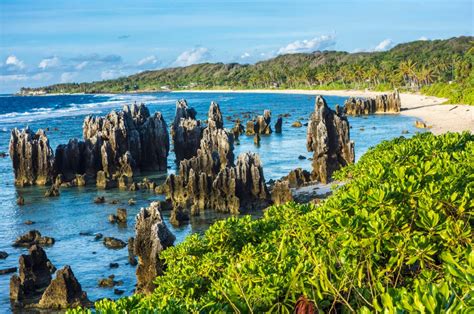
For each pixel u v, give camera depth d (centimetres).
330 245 1108
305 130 12369
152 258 3603
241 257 1477
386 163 1914
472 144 2114
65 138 11525
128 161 7750
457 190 1348
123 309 1057
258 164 5716
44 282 3778
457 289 783
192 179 5747
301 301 999
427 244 1057
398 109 15225
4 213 5784
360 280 1008
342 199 1352
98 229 5109
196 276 1487
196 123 8869
